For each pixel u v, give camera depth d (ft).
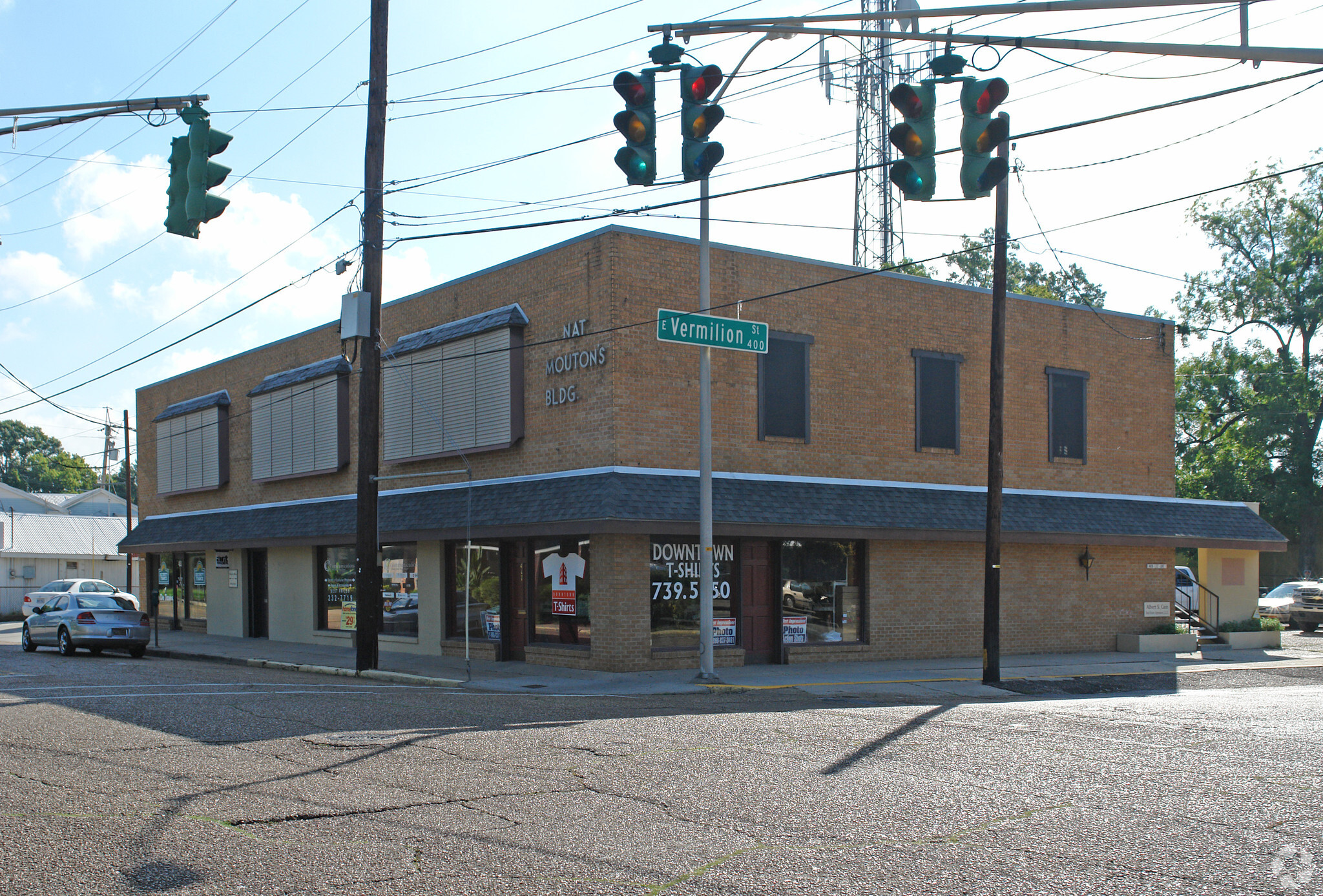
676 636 64.34
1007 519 75.05
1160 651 83.51
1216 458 174.09
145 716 41.42
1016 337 80.74
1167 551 88.12
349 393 88.74
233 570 104.22
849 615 71.87
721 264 66.80
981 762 31.65
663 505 60.23
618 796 26.76
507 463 70.08
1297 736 37.58
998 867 20.53
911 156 31.55
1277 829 23.50
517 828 23.48
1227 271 174.40
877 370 73.46
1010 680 60.59
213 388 110.93
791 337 69.51
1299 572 181.57
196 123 35.27
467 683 57.26
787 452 68.85
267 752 33.17
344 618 88.74
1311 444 169.58
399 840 22.44
